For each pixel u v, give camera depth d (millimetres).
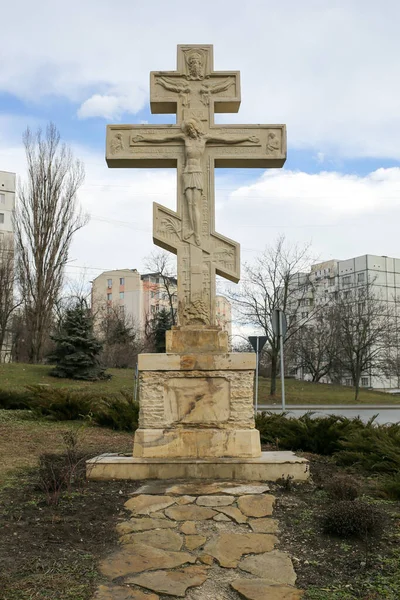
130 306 76625
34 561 4309
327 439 9469
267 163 8586
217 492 6277
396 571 4270
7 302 43594
